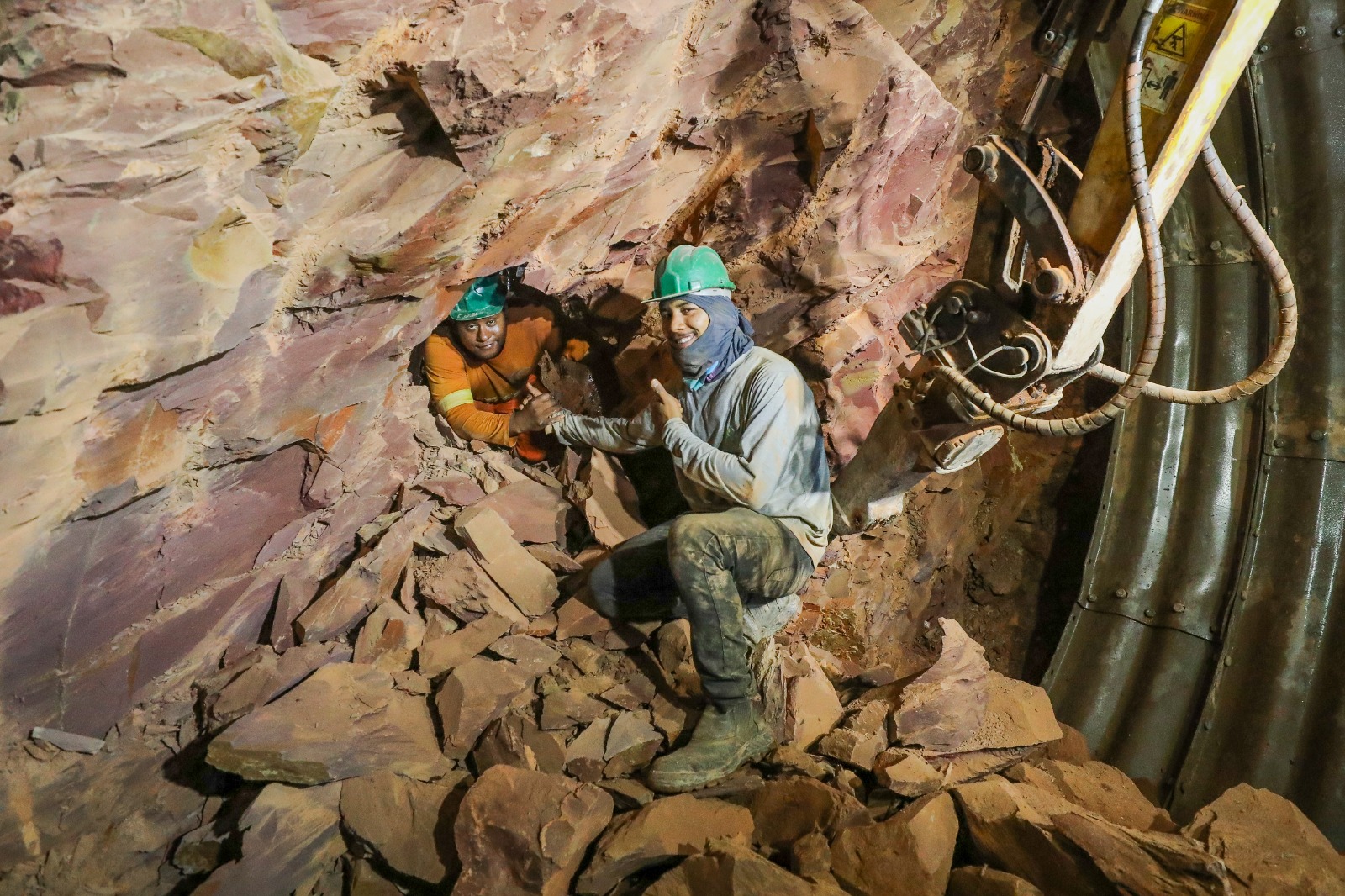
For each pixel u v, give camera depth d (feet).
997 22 12.85
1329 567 12.50
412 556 11.14
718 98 10.28
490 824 8.06
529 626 10.74
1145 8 6.88
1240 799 9.42
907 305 13.66
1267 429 13.09
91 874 8.45
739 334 10.57
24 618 7.54
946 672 10.42
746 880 7.84
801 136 10.64
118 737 9.08
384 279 8.64
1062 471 16.16
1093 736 13.87
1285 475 12.96
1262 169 12.58
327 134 7.41
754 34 9.82
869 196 11.45
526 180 8.78
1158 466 14.21
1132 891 7.89
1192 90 7.45
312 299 8.22
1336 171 12.07
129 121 6.04
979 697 10.52
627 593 10.64
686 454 10.29
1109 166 8.11
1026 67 13.61
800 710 10.22
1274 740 12.31
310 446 9.61
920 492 15.26
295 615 10.24
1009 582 16.38
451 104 7.54
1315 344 12.59
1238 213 7.71
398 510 11.21
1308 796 11.89
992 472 16.60
